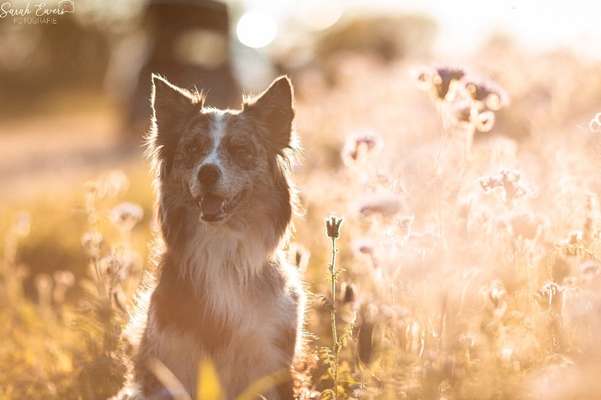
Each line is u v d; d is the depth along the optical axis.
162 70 35.19
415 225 5.73
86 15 67.38
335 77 20.00
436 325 5.33
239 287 5.74
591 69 11.55
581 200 6.07
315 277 7.71
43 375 7.02
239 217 5.88
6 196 20.73
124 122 36.50
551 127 9.72
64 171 24.56
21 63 70.94
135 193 16.41
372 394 5.06
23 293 10.59
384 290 5.61
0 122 57.25
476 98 5.72
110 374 6.58
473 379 4.96
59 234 13.08
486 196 6.27
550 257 5.48
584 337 4.48
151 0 35.91
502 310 5.39
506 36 14.94
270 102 6.33
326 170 11.05
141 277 8.01
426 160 5.70
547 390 3.52
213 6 35.28
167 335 5.71
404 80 15.34
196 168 5.82
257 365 5.72
